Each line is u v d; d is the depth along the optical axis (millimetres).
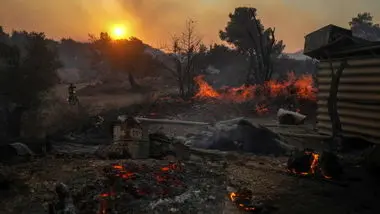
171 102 27281
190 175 8344
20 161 9820
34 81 24859
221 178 8133
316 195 6934
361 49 11703
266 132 12859
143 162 9359
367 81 11508
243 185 7598
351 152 11312
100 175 7895
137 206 6121
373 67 11320
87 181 7438
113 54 41219
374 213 5949
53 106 26094
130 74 41188
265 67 30484
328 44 12781
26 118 23906
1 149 10359
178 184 7391
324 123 13406
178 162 9539
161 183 7320
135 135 10594
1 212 5801
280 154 11953
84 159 10188
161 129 17172
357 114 11859
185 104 26656
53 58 27734
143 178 7539
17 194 6715
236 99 26797
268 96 26469
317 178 8125
